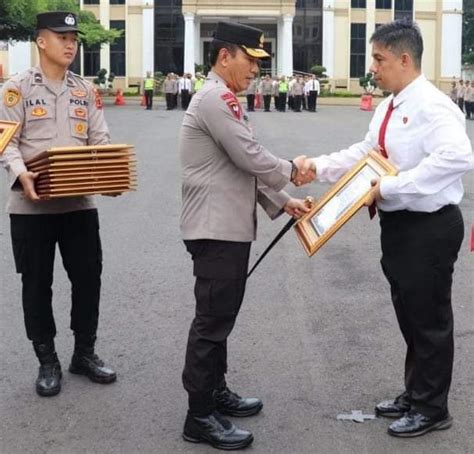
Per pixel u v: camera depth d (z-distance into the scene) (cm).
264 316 616
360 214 1013
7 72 4966
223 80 398
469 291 686
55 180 410
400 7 5212
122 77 5112
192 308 634
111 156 418
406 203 384
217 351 403
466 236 888
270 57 398
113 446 406
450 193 390
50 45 442
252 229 405
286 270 753
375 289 691
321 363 520
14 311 623
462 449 401
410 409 428
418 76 388
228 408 439
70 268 477
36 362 520
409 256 397
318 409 450
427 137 380
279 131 2278
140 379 491
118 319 605
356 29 5166
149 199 1112
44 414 443
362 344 556
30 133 443
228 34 391
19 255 460
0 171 1366
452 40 5259
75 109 452
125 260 782
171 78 3772
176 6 5097
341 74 5191
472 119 3819
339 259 798
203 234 393
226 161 394
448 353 409
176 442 411
